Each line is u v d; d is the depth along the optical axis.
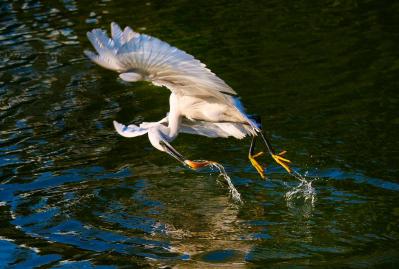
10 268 9.73
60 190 11.99
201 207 11.36
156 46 8.28
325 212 11.02
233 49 17.75
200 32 18.80
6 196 11.82
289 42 18.08
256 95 15.34
